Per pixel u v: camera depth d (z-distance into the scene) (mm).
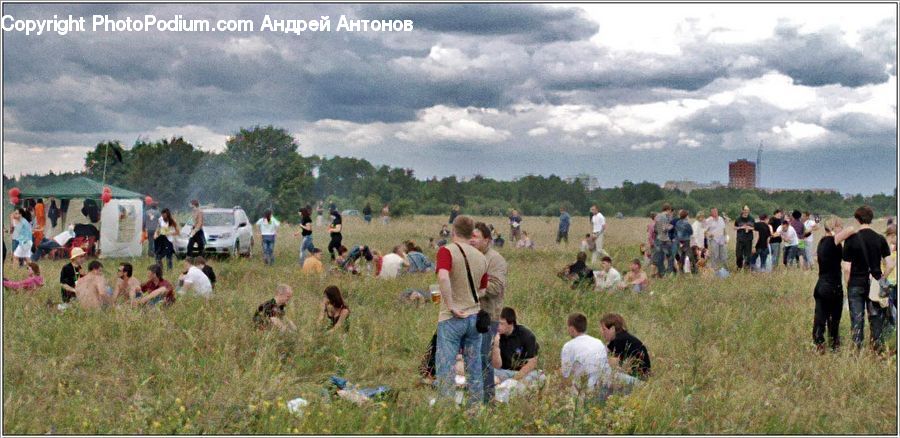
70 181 25812
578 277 16531
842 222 11273
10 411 7012
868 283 11039
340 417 7125
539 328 12445
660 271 21500
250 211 61500
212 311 11727
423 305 13977
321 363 9664
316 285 16797
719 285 18656
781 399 8508
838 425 7785
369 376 9508
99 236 24016
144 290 12945
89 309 11773
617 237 36062
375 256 20531
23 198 25094
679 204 71625
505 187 98750
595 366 8398
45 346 9773
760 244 22500
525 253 27969
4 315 11164
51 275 17422
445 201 95125
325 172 98125
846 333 12047
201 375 8531
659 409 7738
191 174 61906
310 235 23484
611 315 9531
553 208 91250
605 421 7367
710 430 7484
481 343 8547
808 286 18500
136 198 26594
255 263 23266
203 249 23109
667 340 11523
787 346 11219
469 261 8148
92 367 9086
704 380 9188
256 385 7906
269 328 10523
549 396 7816
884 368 9789
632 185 94500
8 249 21203
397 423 7148
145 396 7602
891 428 7797
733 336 11859
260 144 63531
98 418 7105
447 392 7809
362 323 11781
